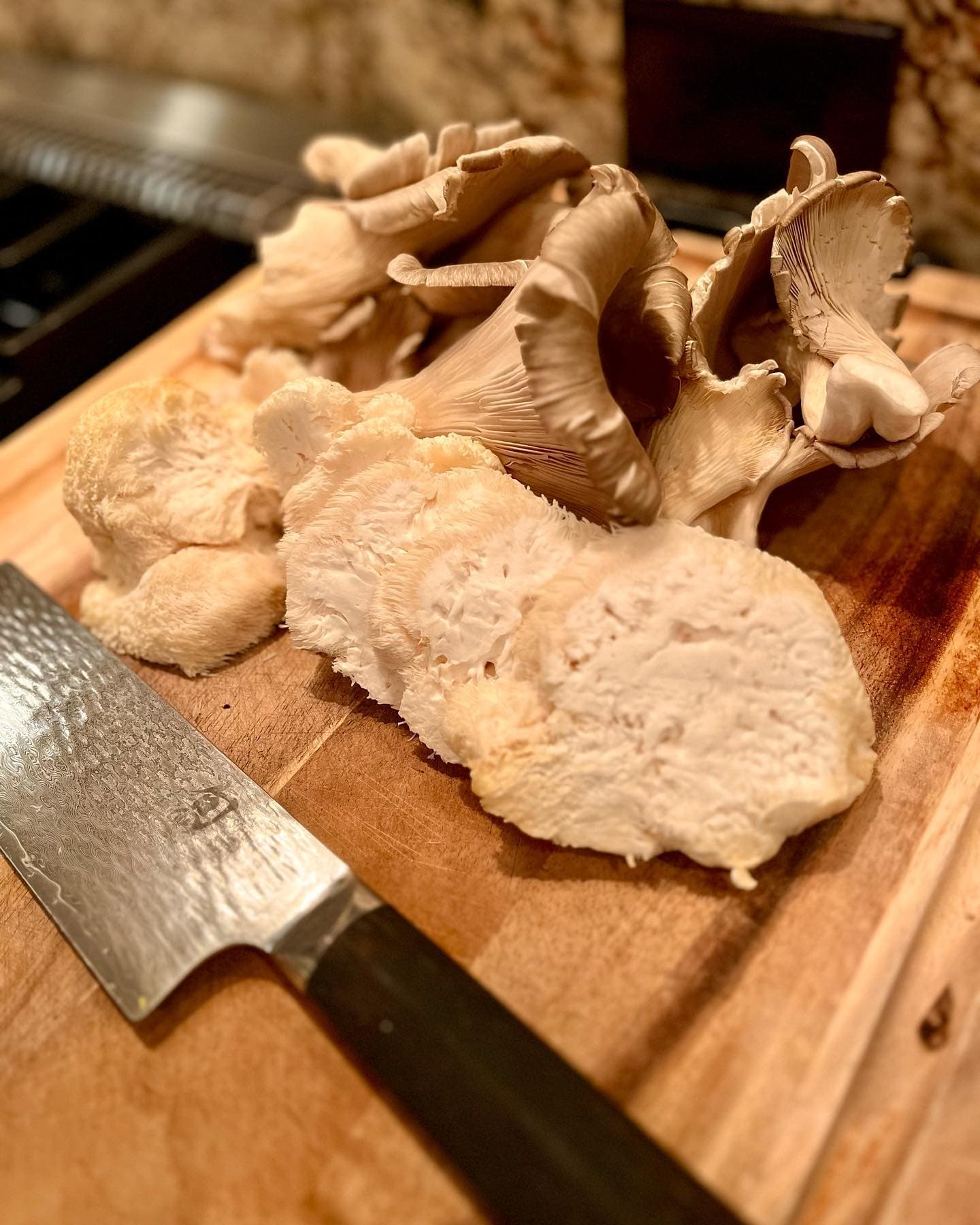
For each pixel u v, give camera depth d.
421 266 0.22
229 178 0.41
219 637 0.23
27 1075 0.17
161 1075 0.17
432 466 0.21
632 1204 0.14
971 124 0.29
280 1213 0.15
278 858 0.19
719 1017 0.16
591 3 0.33
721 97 0.32
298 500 0.21
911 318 0.28
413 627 0.20
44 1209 0.16
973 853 0.18
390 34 0.39
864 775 0.18
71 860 0.19
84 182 0.43
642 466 0.18
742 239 0.20
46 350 0.34
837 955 0.17
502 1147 0.14
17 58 0.51
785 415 0.21
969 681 0.20
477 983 0.16
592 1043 0.16
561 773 0.18
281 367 0.27
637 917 0.18
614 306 0.19
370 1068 0.16
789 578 0.18
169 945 0.18
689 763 0.18
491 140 0.23
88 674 0.23
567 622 0.18
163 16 0.45
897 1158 0.15
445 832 0.19
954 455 0.24
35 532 0.27
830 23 0.29
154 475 0.23
